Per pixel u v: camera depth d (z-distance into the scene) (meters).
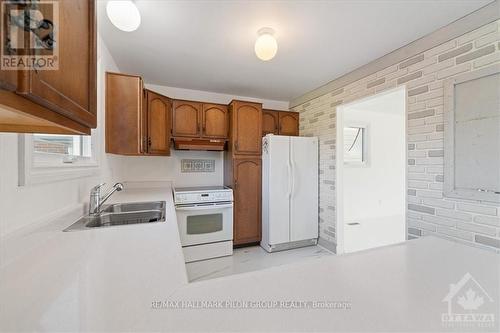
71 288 0.60
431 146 1.86
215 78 2.89
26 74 0.43
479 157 1.57
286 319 0.49
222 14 1.63
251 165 3.14
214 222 2.88
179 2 1.50
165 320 0.48
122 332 0.44
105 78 2.00
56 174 1.12
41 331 0.45
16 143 0.86
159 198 2.13
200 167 3.40
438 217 1.81
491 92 1.51
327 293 0.59
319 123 3.22
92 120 0.77
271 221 2.98
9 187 0.82
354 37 1.94
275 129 3.49
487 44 1.54
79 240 0.97
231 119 3.11
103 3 1.52
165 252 0.85
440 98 1.80
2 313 0.50
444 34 1.77
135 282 0.63
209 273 2.48
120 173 2.76
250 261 2.76
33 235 0.94
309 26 1.79
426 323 0.49
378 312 0.52
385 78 2.26
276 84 3.11
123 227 1.17
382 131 4.82
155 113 2.54
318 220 3.23
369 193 4.74
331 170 3.01
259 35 1.90
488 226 1.54
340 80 2.83
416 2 1.51
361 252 0.90
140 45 2.07
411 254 0.88
